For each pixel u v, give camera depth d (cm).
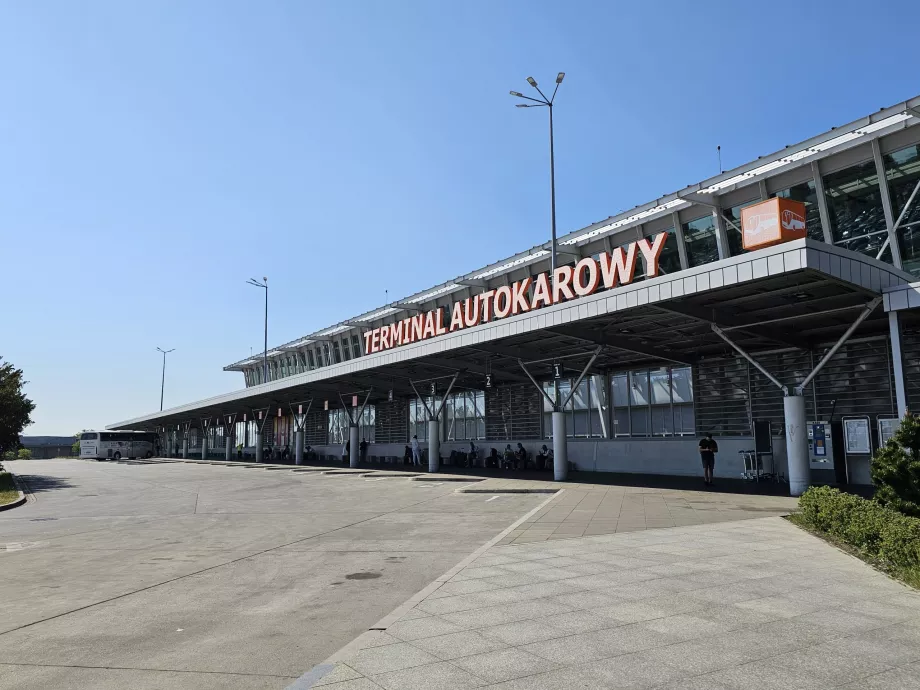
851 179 1998
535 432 3447
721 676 482
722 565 887
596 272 2120
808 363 2252
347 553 1178
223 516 1883
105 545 1372
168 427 9625
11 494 2703
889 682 466
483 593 766
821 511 1139
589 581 814
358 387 4300
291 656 595
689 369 2706
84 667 572
